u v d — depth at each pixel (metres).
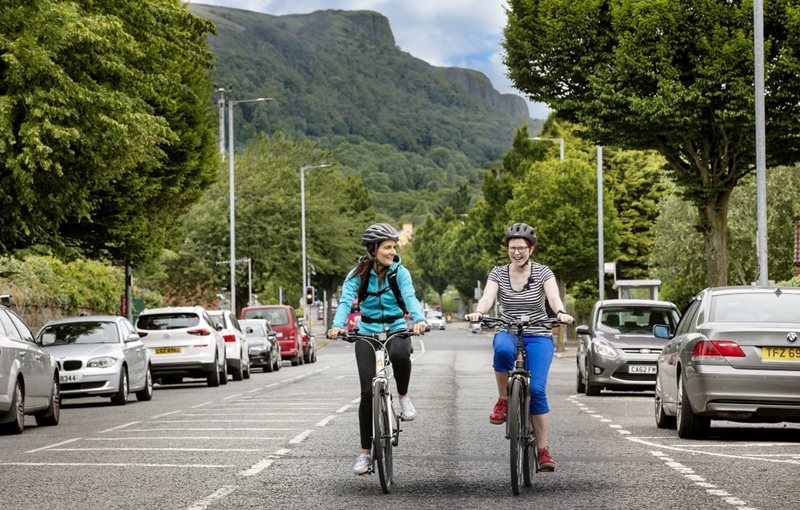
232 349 38.16
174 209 44.06
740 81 31.61
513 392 10.68
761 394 15.24
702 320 16.16
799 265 48.56
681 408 16.05
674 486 11.27
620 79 33.12
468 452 14.39
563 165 66.50
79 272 51.50
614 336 26.75
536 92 35.66
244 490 11.12
